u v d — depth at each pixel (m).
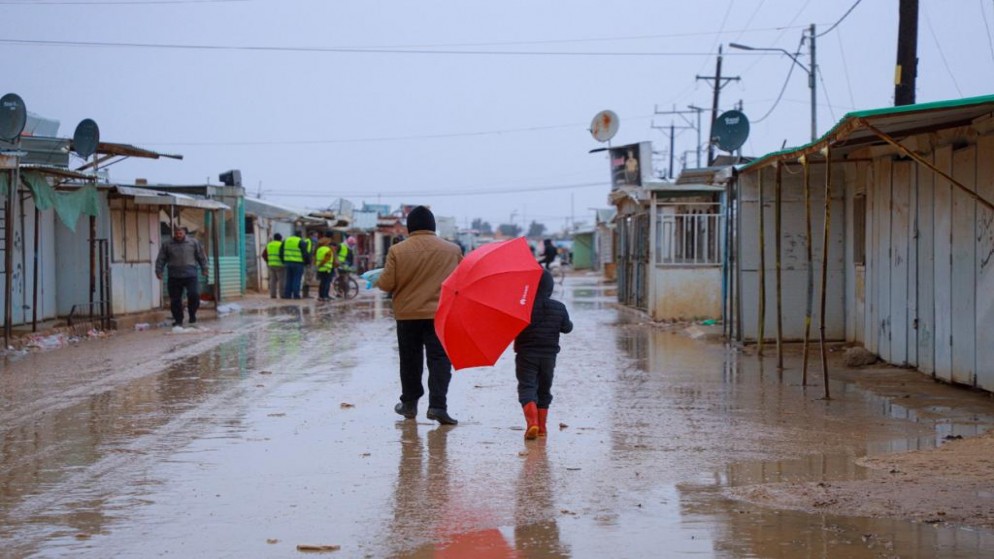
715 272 22.41
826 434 8.98
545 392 8.96
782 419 9.75
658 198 22.50
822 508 6.41
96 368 13.62
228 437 8.88
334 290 35.06
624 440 8.73
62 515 6.40
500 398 11.16
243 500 6.76
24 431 9.16
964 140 11.27
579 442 8.66
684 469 7.61
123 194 19.70
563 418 9.84
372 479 7.34
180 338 18.03
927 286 12.48
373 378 12.67
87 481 7.29
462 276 8.41
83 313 19.75
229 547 5.73
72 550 5.68
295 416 9.94
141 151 19.41
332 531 6.04
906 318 13.22
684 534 5.89
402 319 9.54
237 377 12.73
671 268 22.42
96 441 8.71
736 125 17.69
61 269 19.69
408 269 9.49
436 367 9.48
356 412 10.19
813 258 16.34
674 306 22.44
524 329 8.74
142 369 13.52
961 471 7.28
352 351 15.85
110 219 20.20
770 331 16.45
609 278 51.12
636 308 25.98
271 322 21.97
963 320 11.41
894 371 13.22
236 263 32.34
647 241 24.52
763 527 6.01
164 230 28.73
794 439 8.76
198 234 30.20
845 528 5.96
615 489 7.01
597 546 5.69
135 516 6.38
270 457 8.08
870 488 6.88
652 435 8.95
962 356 11.46
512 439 8.80
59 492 6.97
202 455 8.16
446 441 8.72
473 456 8.11
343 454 8.20
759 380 12.55
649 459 7.96
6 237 15.27
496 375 13.05
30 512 6.47
